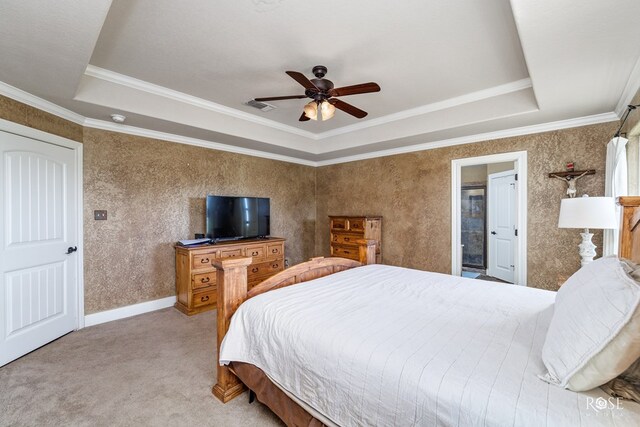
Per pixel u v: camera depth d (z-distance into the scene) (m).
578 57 1.88
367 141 4.23
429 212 4.15
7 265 2.31
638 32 1.61
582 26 1.57
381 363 1.12
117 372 2.18
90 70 2.58
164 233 3.71
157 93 3.03
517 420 0.82
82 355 2.45
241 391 1.93
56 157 2.76
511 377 0.98
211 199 3.92
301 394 1.36
